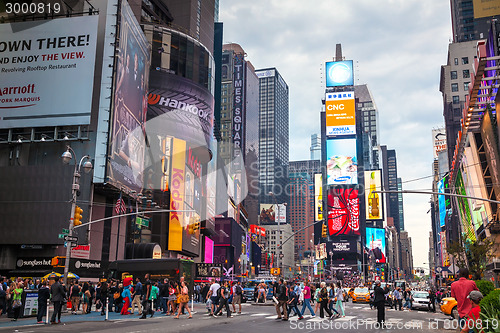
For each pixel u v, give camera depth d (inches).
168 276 1347.2
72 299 1017.5
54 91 1998.0
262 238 7662.4
